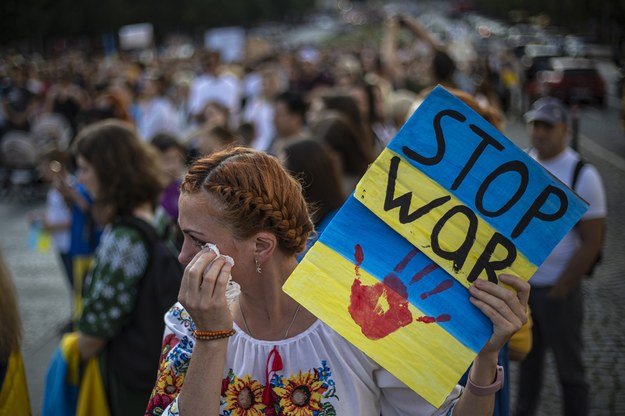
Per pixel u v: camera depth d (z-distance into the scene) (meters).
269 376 1.60
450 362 1.51
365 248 1.56
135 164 2.99
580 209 1.55
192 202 1.57
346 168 4.13
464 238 1.55
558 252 3.78
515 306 1.52
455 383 1.50
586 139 11.72
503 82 18.53
